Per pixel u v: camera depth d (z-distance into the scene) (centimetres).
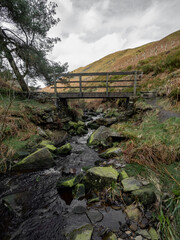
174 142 280
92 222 176
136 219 171
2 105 486
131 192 206
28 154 361
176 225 146
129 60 2519
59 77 743
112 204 202
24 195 238
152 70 1045
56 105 711
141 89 833
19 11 583
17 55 701
